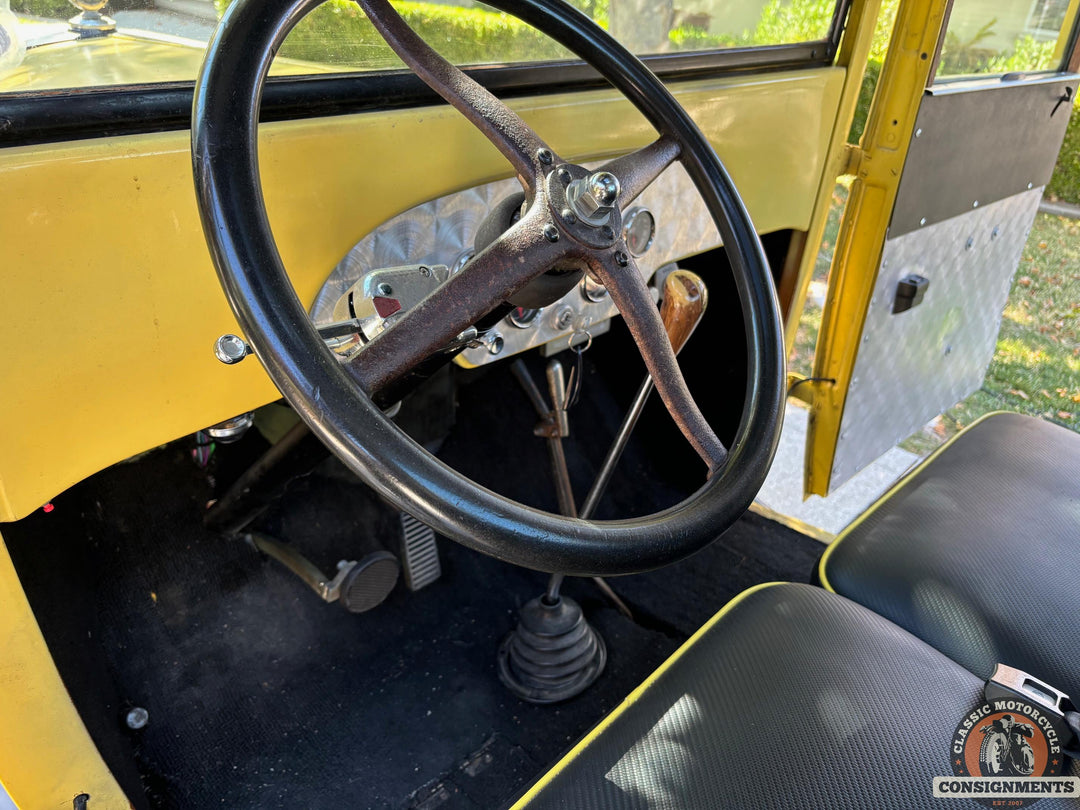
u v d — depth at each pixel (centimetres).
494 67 101
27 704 87
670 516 64
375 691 145
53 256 69
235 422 114
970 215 181
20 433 73
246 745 132
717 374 181
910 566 106
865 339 170
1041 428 136
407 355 61
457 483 53
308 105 85
